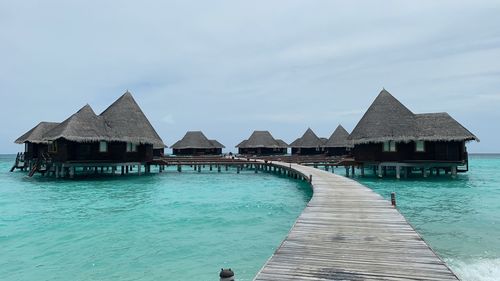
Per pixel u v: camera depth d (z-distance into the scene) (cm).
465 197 2116
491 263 935
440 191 2402
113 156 3288
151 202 1983
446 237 1185
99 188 2666
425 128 3006
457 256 992
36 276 874
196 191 2512
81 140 2994
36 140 4003
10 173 4222
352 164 3294
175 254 1039
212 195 2291
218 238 1208
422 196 2166
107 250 1077
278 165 3603
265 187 2769
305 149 6812
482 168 5391
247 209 1750
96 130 3150
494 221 1430
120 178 3409
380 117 3141
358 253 654
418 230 1282
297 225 885
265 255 1029
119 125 3331
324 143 6606
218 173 4275
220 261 980
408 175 3403
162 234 1261
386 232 812
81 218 1533
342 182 1906
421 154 3028
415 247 692
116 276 874
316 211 1070
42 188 2636
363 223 905
